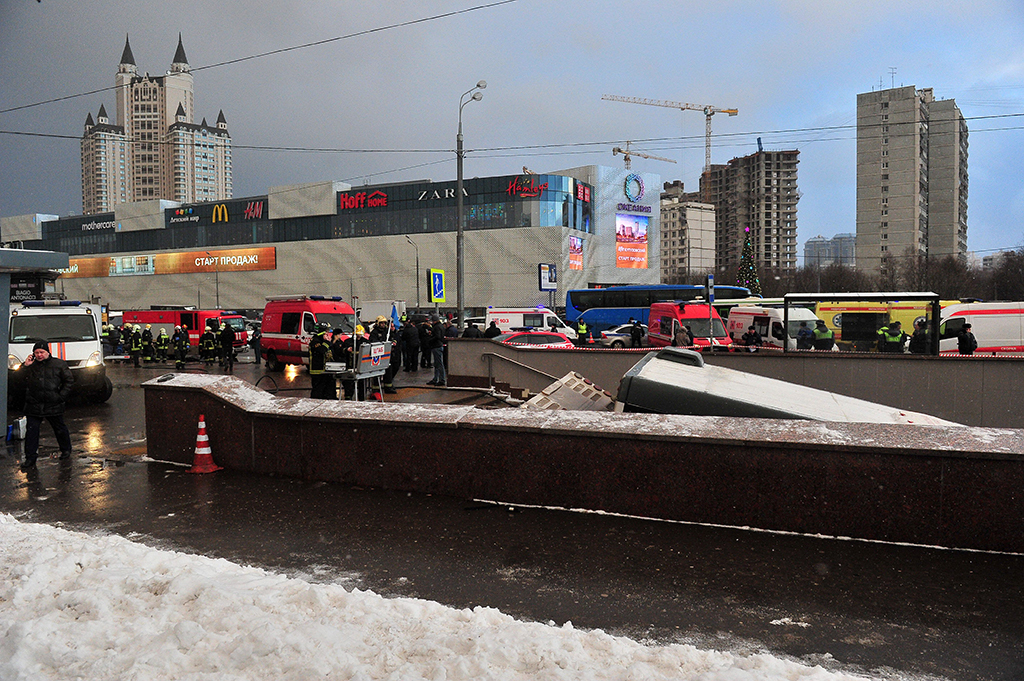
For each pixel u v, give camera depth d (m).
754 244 185.75
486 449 6.34
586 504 5.95
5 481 7.69
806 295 18.42
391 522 5.76
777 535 5.24
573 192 87.62
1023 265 66.50
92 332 15.20
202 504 6.50
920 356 11.86
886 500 5.03
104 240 113.38
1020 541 4.73
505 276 85.00
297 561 4.89
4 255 9.93
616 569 4.61
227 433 7.91
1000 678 3.18
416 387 15.91
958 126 121.62
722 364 13.03
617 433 5.79
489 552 4.98
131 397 16.66
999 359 11.45
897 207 120.56
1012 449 4.78
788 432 5.42
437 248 88.56
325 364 11.75
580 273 87.62
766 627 3.73
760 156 181.88
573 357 14.98
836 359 12.35
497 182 85.88
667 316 24.02
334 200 95.50
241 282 101.31
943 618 3.81
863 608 3.95
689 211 174.75
